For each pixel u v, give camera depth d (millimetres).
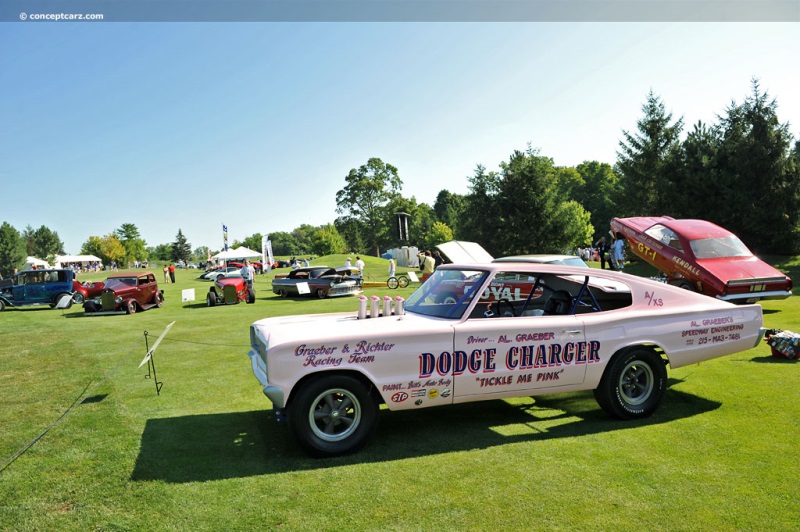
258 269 58562
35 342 11648
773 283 11852
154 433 5219
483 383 4879
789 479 3916
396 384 4629
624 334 5312
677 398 6078
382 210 92375
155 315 17656
